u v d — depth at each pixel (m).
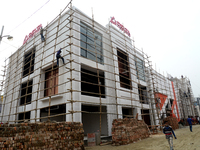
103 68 16.09
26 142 6.00
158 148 8.66
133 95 18.89
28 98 18.16
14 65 21.19
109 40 16.73
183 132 16.08
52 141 7.01
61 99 12.66
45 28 16.47
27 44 19.61
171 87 30.70
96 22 17.09
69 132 8.04
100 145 10.72
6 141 5.45
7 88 20.30
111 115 15.12
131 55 21.22
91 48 15.56
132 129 11.44
